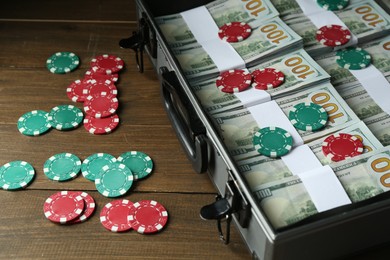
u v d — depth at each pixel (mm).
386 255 923
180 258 929
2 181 1012
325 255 861
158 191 1008
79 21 1278
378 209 806
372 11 1144
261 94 1012
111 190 997
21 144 1071
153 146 1068
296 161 927
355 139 941
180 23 1138
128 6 1312
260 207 789
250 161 929
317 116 973
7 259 923
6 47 1229
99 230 957
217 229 959
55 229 958
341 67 1072
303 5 1160
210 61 1066
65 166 1033
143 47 1127
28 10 1294
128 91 1154
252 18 1130
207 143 913
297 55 1062
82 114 1108
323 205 866
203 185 1016
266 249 805
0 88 1155
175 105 1038
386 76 1060
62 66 1188
